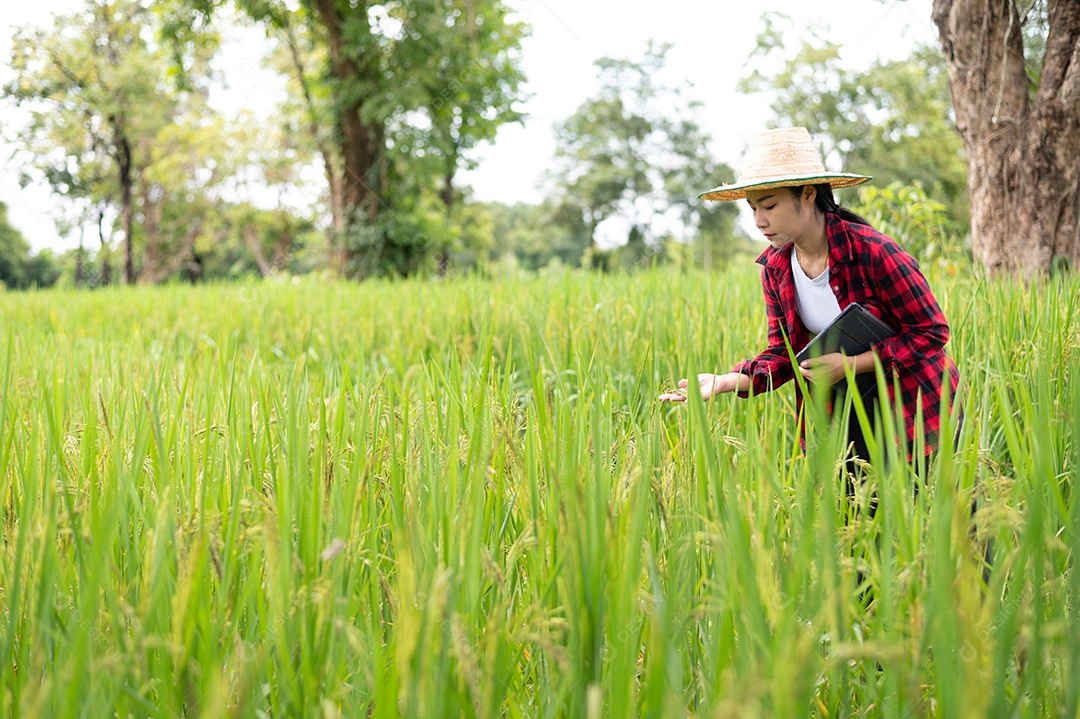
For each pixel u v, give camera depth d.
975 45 6.70
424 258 22.39
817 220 2.85
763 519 1.70
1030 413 2.15
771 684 1.19
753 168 2.86
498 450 2.22
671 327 4.82
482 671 1.49
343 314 7.85
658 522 2.05
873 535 1.81
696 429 2.03
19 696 1.54
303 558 1.77
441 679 1.37
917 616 1.47
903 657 1.38
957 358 3.62
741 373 3.01
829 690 1.60
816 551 1.71
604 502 1.61
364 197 22.02
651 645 1.53
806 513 1.67
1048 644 1.50
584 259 8.62
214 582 1.77
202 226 42.94
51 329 8.67
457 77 21.02
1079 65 6.20
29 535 1.83
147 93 33.72
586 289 6.95
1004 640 1.34
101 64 33.25
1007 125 6.59
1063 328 3.36
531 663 1.82
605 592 1.54
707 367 4.18
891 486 1.75
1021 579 1.44
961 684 1.28
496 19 21.92
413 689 1.32
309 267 40.56
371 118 20.58
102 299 12.47
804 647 1.22
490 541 2.11
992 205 6.68
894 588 1.65
